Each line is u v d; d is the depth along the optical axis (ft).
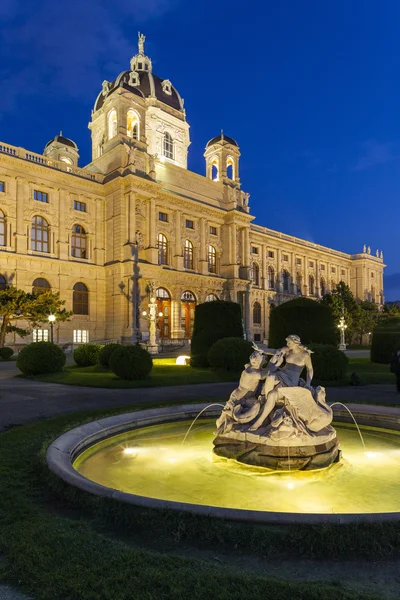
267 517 14.05
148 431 30.94
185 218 187.01
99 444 26.96
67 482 17.81
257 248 239.50
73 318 151.43
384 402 43.19
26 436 28.09
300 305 80.28
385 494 19.25
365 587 11.68
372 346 101.91
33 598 11.39
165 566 12.38
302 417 23.70
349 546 13.24
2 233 137.49
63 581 11.77
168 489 19.88
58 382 64.34
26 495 18.29
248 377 25.41
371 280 315.58
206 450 26.45
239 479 21.31
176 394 49.93
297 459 22.40
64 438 24.79
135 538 14.38
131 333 150.82
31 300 115.85
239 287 200.75
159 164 180.34
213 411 35.65
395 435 30.42
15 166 140.87
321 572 12.47
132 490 19.74
